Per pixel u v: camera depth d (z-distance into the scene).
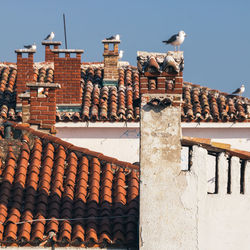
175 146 26.08
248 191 26.30
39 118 34.28
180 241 25.78
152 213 25.83
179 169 26.00
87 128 42.53
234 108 43.53
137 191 28.83
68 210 27.67
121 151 42.56
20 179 28.98
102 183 29.27
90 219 27.33
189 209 25.91
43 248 26.44
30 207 27.70
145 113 26.17
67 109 43.22
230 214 26.11
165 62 25.97
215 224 25.97
